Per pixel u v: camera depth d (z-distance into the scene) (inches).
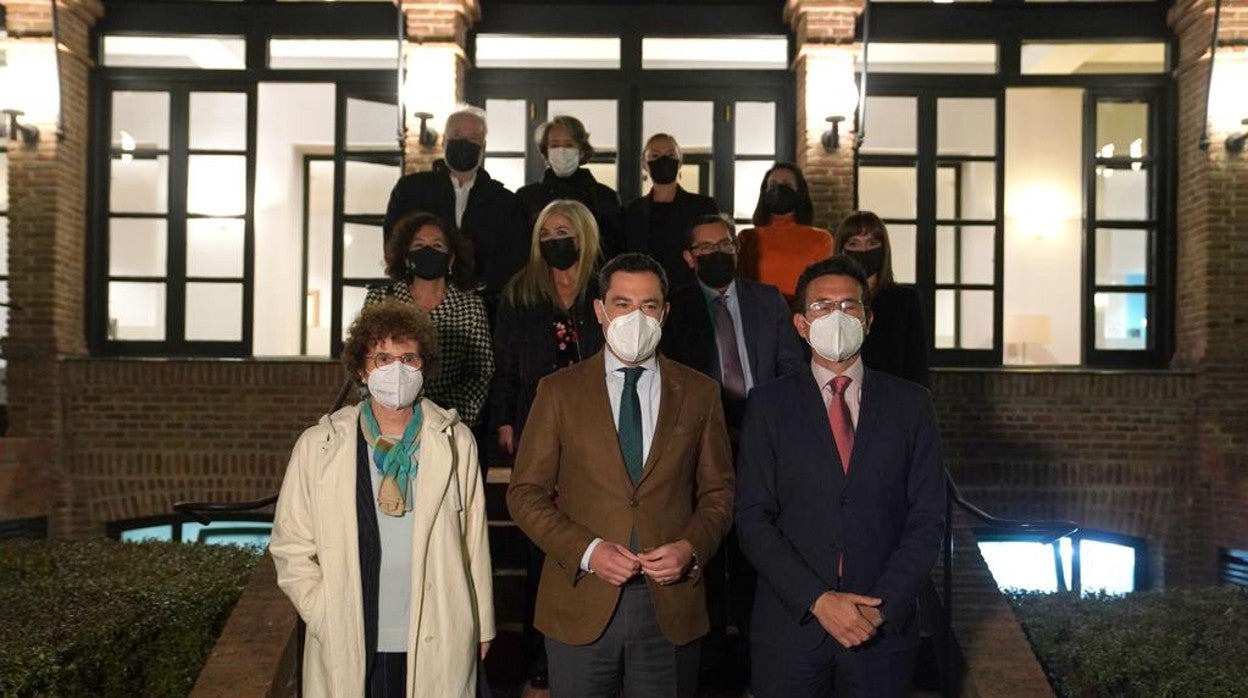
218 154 410.6
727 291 209.3
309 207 414.9
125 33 407.2
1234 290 377.4
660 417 159.2
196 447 386.6
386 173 411.2
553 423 161.0
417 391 150.8
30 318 383.9
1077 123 409.7
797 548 157.9
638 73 410.6
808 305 160.1
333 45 410.3
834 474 157.5
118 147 409.4
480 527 156.6
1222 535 371.2
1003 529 208.2
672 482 158.1
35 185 385.1
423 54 391.2
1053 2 407.2
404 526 150.8
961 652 204.4
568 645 156.7
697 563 153.6
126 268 409.7
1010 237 410.6
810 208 263.4
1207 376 377.7
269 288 413.7
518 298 220.4
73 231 396.8
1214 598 236.7
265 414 386.3
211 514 216.8
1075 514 385.1
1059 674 206.5
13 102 382.0
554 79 410.9
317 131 410.6
